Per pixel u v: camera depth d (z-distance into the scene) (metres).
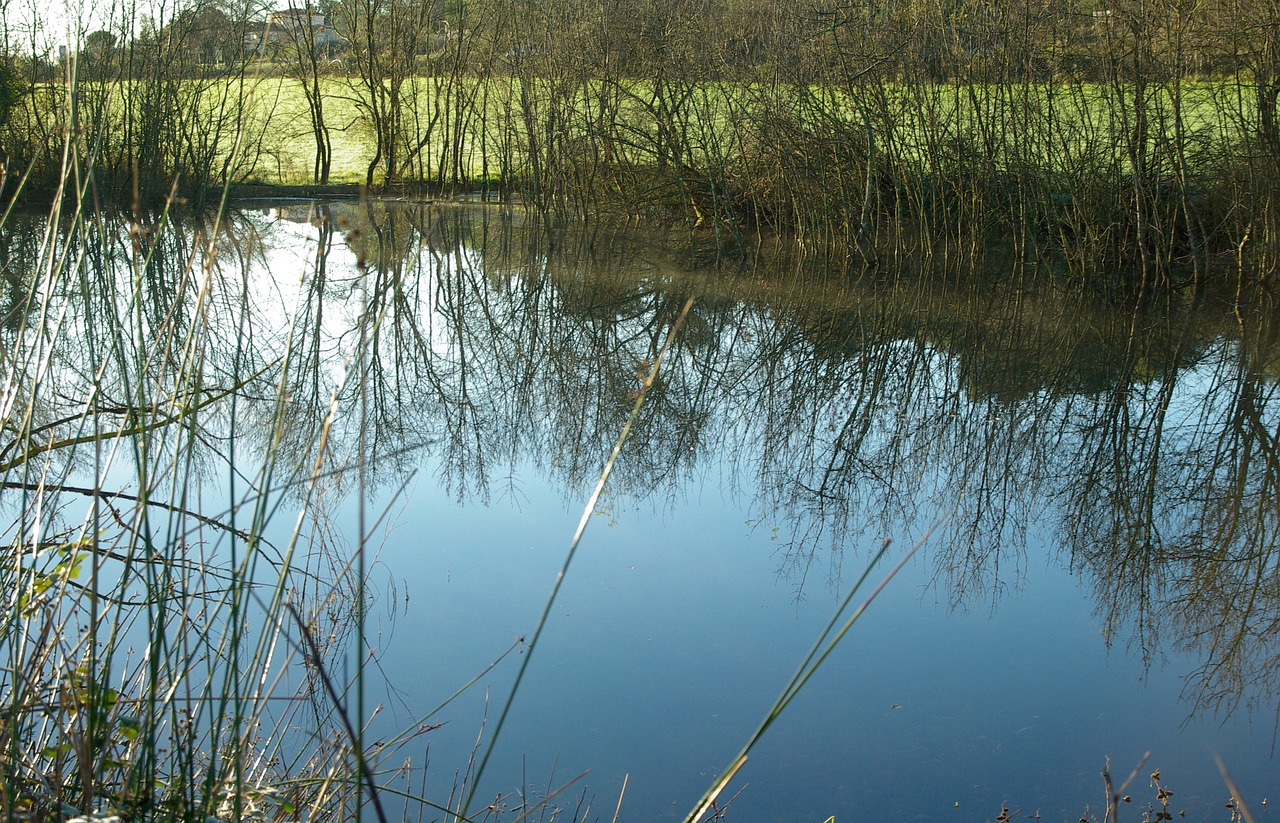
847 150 12.95
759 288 11.97
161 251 12.38
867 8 12.70
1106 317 10.37
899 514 5.99
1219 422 7.59
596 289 12.17
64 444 2.32
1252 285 11.08
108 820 1.70
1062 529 5.79
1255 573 5.16
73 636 2.78
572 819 3.15
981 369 8.95
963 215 12.73
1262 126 10.69
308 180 19.84
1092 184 11.53
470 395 8.35
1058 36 11.71
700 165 14.68
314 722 3.21
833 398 8.34
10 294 9.26
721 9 14.15
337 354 9.20
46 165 13.89
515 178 18.20
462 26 18.17
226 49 14.85
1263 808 3.30
